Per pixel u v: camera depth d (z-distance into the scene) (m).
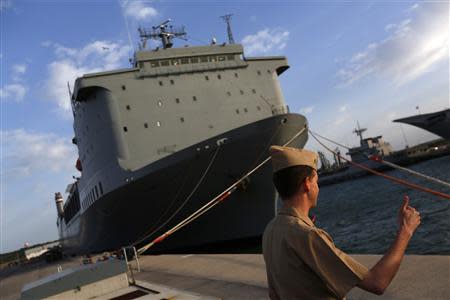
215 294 6.06
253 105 22.45
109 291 7.70
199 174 18.44
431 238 18.73
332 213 41.94
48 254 35.91
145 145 20.47
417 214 1.84
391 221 26.73
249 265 7.95
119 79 21.16
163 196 19.22
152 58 21.72
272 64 23.88
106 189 21.52
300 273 1.77
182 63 22.27
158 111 21.05
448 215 23.31
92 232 28.42
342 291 1.70
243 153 18.11
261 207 19.12
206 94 21.88
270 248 1.92
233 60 23.14
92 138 22.12
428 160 120.56
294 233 1.79
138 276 10.33
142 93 21.16
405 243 1.76
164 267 10.84
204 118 21.45
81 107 22.92
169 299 6.15
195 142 20.94
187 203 19.23
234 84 22.55
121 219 21.38
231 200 18.84
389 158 117.38
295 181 1.91
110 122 20.70
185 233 20.05
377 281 1.67
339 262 1.70
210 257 10.45
